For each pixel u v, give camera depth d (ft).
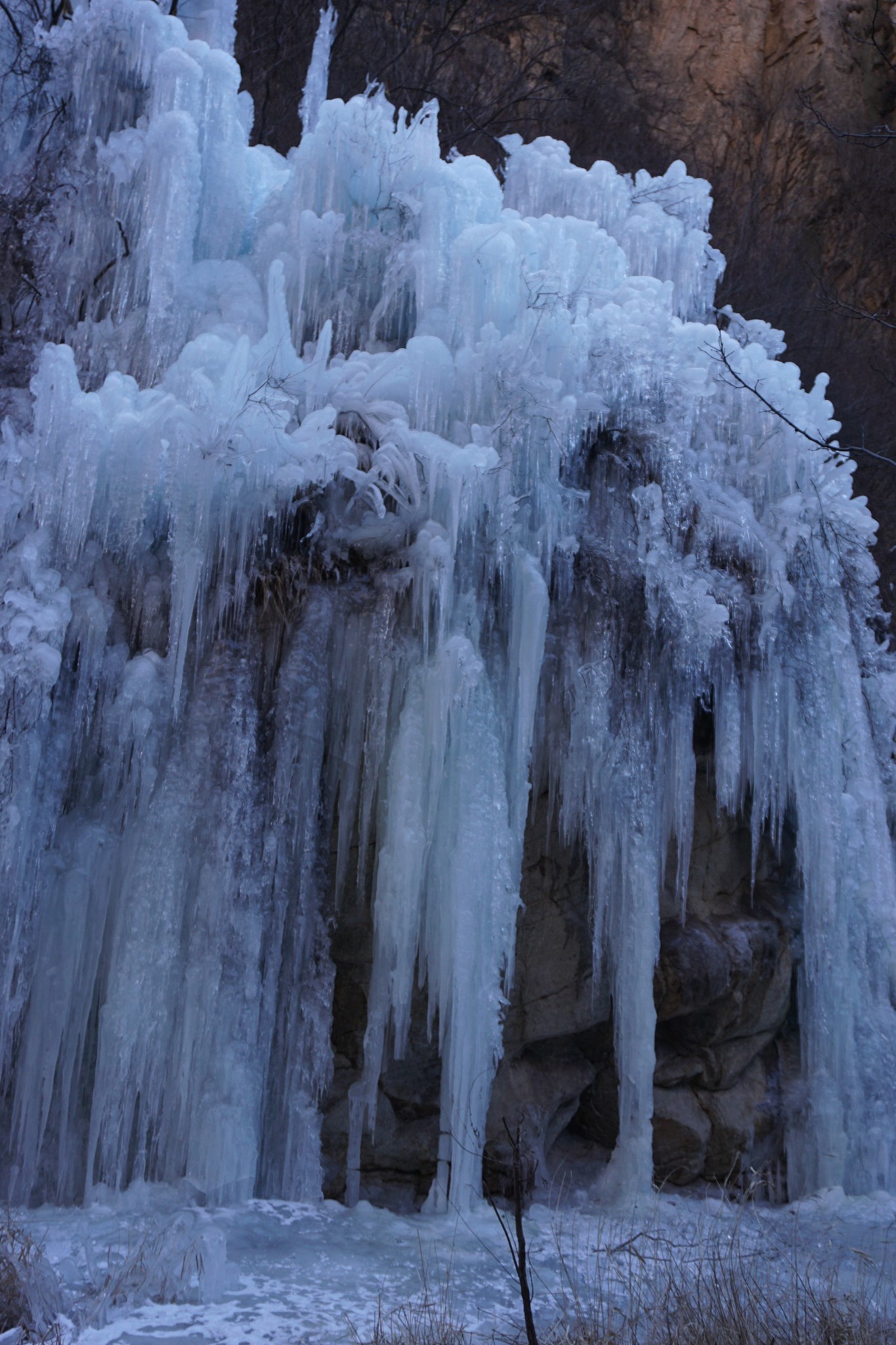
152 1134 18.01
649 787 21.90
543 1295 14.58
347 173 23.29
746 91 54.39
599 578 22.17
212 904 18.65
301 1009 19.27
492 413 20.42
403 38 45.75
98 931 18.80
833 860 23.54
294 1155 18.66
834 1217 20.27
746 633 23.48
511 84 47.03
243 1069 18.21
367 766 20.04
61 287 23.20
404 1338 12.29
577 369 21.84
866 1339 12.60
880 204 50.78
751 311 47.75
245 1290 14.07
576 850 22.08
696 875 23.49
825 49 53.01
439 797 19.77
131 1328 12.60
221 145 23.76
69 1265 13.92
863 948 24.25
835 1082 22.93
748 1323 12.73
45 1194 17.81
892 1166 22.86
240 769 19.34
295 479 19.01
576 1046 21.99
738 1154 22.11
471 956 19.16
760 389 24.90
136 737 19.16
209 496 18.56
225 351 19.89
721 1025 22.44
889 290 50.11
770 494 24.81
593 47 51.83
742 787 23.68
